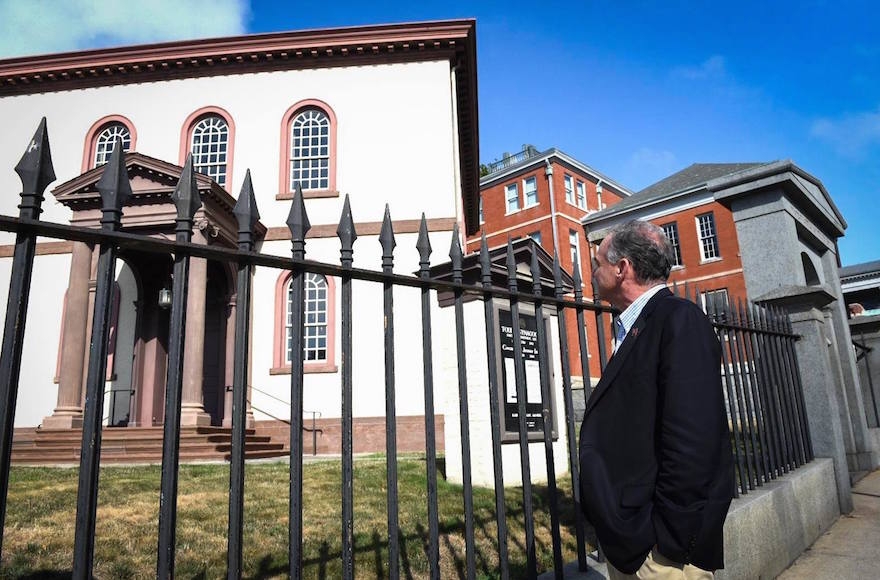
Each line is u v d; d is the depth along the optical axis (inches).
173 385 65.7
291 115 623.8
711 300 172.1
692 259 1131.3
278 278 579.2
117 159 66.3
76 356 454.3
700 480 68.2
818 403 236.4
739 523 142.5
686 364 74.0
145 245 65.8
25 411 570.3
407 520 198.1
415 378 540.1
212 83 636.1
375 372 547.2
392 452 85.6
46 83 645.9
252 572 149.3
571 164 1328.7
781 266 296.8
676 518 68.2
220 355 567.2
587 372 124.6
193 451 414.0
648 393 78.0
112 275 64.2
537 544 174.7
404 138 608.4
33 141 61.5
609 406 82.7
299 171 615.2
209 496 241.6
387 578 145.1
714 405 71.9
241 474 69.4
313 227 592.7
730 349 176.1
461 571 151.1
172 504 63.4
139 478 286.8
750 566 143.9
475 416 261.1
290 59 628.7
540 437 275.9
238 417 70.4
